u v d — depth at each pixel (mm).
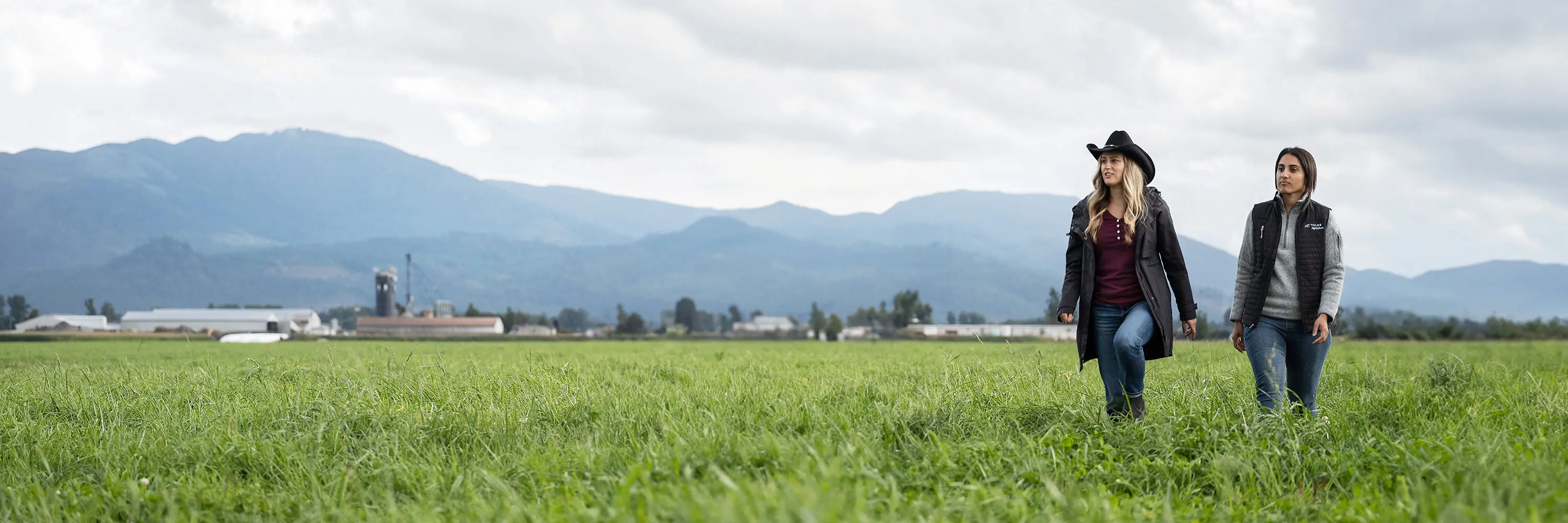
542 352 25312
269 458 5801
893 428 6055
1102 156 6988
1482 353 22344
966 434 6180
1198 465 5332
